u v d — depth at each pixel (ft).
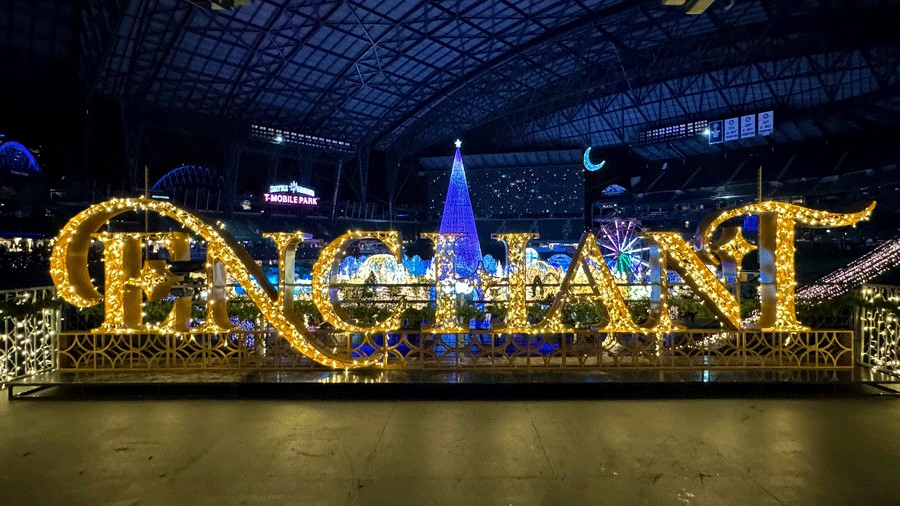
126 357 27.22
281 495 14.33
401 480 15.16
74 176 103.30
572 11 111.45
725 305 24.20
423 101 149.07
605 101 158.40
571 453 16.93
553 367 24.77
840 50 109.09
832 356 24.58
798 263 120.06
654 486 14.74
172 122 127.03
